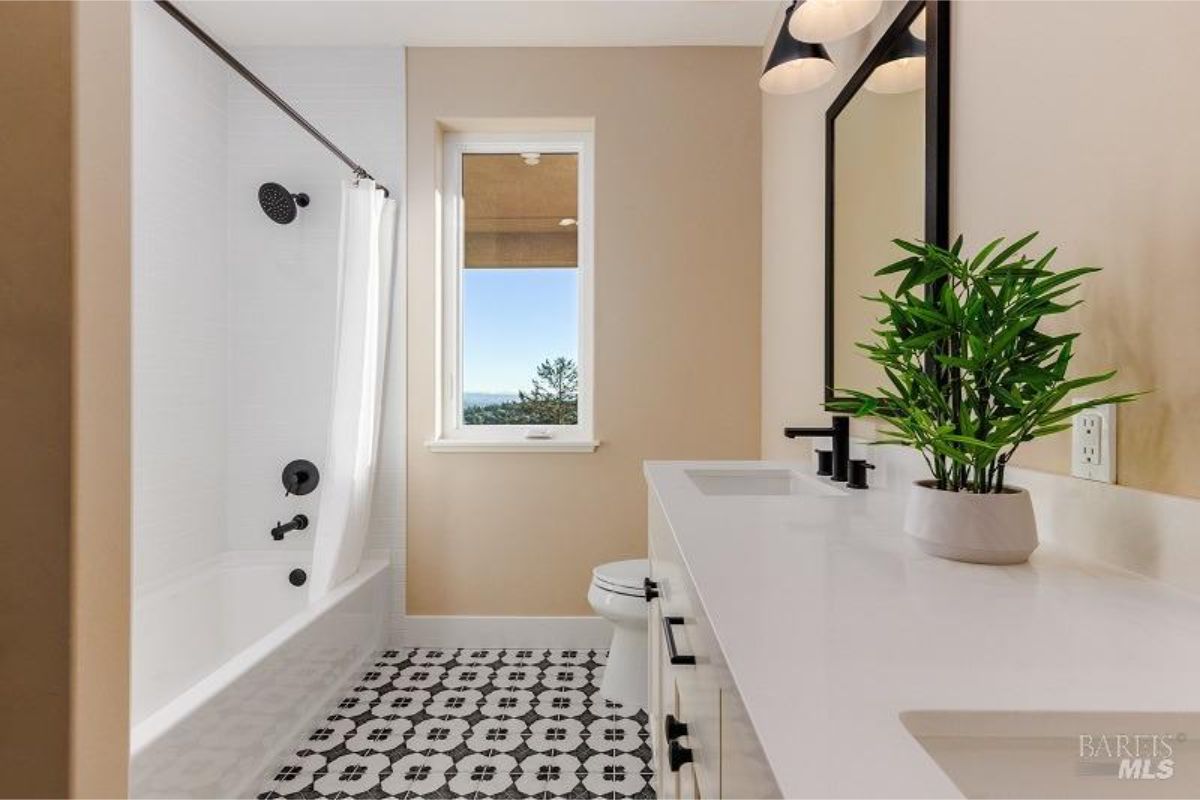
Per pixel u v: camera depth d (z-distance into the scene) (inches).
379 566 96.4
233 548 101.2
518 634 100.3
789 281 86.0
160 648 84.3
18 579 28.1
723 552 30.9
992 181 40.3
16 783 28.1
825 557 30.1
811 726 15.0
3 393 28.1
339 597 83.0
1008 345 28.5
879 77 56.6
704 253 100.8
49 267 28.1
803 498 46.6
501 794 62.3
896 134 53.2
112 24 30.6
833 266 68.0
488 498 100.7
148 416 85.1
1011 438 29.3
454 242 105.4
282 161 101.2
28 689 28.1
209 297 96.9
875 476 55.9
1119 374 30.0
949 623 22.0
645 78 100.3
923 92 48.6
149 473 85.4
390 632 99.7
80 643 28.5
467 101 100.0
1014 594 25.2
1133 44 29.2
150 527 85.6
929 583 26.4
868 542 33.0
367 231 89.9
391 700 81.7
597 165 100.5
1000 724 16.0
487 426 107.3
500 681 87.4
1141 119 28.8
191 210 92.8
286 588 97.7
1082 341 32.6
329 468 87.6
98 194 29.6
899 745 14.3
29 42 28.2
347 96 99.9
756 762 14.9
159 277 86.7
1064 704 16.3
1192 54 26.2
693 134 100.6
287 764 67.2
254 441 101.7
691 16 92.7
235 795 59.9
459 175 106.1
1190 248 26.2
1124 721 16.1
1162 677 18.0
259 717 63.9
